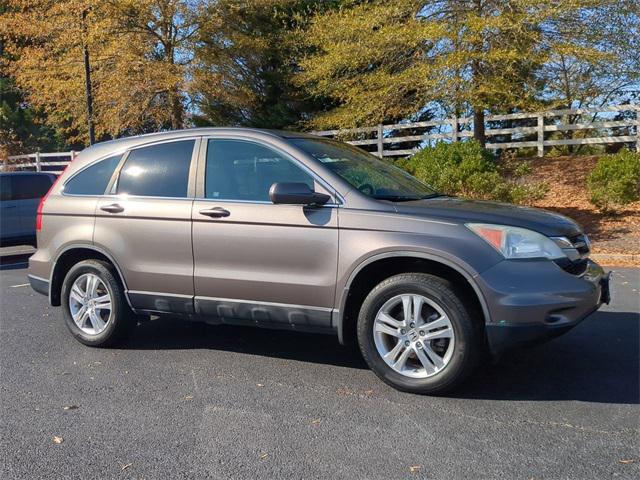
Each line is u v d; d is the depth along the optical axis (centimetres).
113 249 543
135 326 612
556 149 2014
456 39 1275
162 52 1831
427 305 434
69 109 2019
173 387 470
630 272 921
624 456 343
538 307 403
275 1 1788
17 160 2739
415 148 1878
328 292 455
